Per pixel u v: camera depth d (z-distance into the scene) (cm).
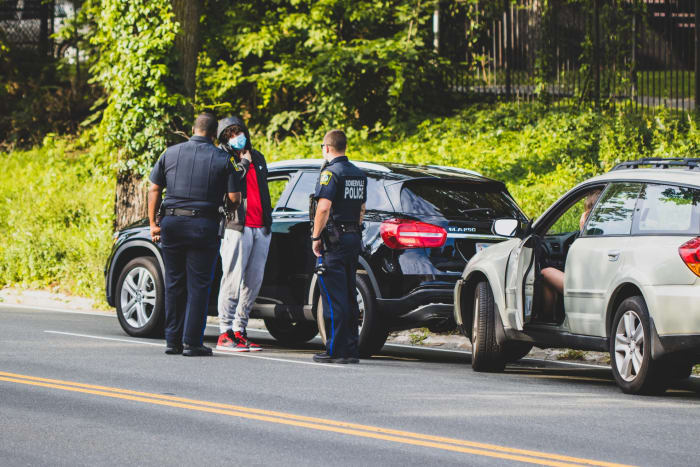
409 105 4309
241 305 1978
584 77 3994
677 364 1459
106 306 2823
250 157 1933
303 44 4422
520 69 4234
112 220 3419
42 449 1107
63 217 3697
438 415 1320
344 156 1834
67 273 3045
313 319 1977
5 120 5300
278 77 4275
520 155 3481
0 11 5806
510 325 1739
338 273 1820
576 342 1619
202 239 1842
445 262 1864
